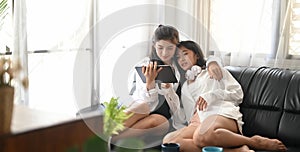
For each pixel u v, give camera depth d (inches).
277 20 115.3
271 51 116.6
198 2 127.5
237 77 101.3
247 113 96.1
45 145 39.0
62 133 40.8
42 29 106.4
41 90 107.7
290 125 88.9
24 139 37.1
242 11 119.6
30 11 103.3
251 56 119.3
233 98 94.1
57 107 111.2
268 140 82.9
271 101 93.9
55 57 109.7
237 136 82.7
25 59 100.5
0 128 35.9
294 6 111.8
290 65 112.7
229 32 123.3
